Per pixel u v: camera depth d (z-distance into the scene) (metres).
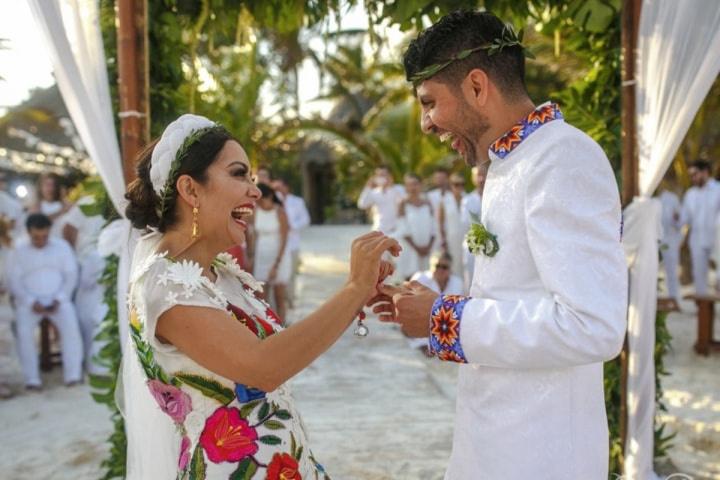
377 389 6.07
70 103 3.11
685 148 12.98
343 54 20.61
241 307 1.91
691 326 8.64
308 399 5.79
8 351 7.56
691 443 4.54
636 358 3.42
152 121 3.54
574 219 1.60
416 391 6.01
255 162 11.22
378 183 10.37
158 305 1.69
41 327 7.00
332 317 1.71
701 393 5.72
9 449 4.77
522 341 1.60
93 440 4.92
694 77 3.11
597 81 3.78
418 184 9.24
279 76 18.23
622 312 1.59
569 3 3.74
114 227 3.19
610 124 3.71
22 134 13.47
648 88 3.29
